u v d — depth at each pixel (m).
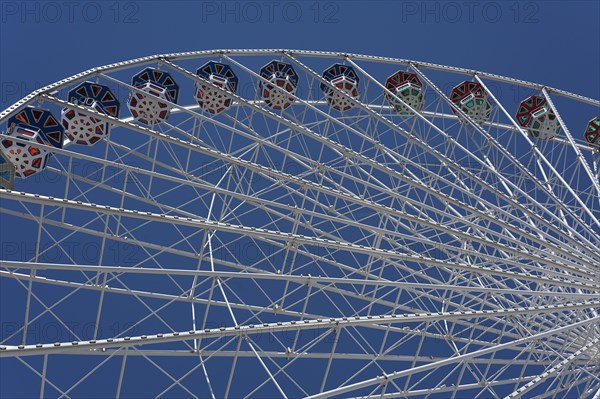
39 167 24.84
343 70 34.34
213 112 31.44
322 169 26.09
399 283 21.19
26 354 16.34
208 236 22.03
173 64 28.05
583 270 23.30
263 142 26.03
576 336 24.88
